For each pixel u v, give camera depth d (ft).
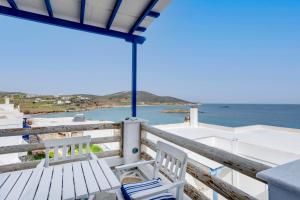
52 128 9.77
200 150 6.87
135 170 11.48
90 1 8.51
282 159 19.15
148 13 9.18
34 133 9.35
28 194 4.61
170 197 5.77
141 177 10.72
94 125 10.87
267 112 335.06
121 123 11.66
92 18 9.96
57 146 7.63
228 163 5.57
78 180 5.39
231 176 21.43
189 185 7.73
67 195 4.57
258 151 21.30
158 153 7.27
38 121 52.19
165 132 9.49
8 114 33.47
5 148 8.77
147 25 10.67
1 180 5.51
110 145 28.43
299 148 21.67
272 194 2.44
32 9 9.00
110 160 11.38
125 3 8.64
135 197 4.83
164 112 236.43
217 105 464.24
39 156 25.09
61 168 6.26
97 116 161.48
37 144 9.48
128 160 11.82
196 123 38.32
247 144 22.36
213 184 6.29
